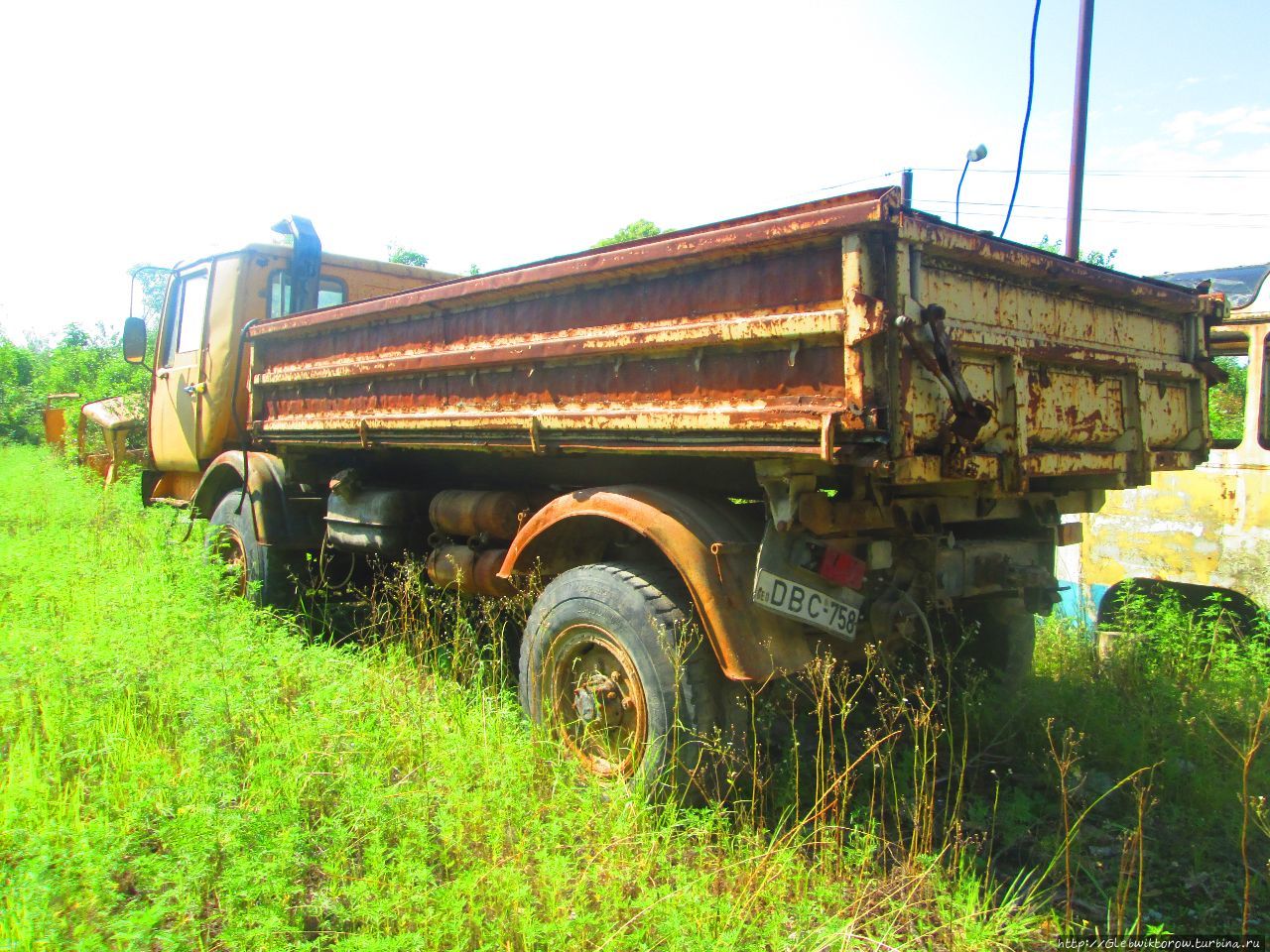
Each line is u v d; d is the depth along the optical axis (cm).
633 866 293
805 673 350
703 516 354
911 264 288
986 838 343
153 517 826
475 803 309
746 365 320
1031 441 345
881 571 367
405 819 301
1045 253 345
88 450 1354
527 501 495
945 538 374
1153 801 355
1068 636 571
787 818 344
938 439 303
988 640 468
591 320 381
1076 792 382
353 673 446
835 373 290
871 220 274
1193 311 452
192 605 486
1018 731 433
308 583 630
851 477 322
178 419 762
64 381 2195
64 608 530
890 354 284
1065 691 469
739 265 322
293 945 240
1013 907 289
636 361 361
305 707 382
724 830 326
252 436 639
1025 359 337
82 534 764
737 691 346
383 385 514
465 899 260
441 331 467
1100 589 604
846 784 345
